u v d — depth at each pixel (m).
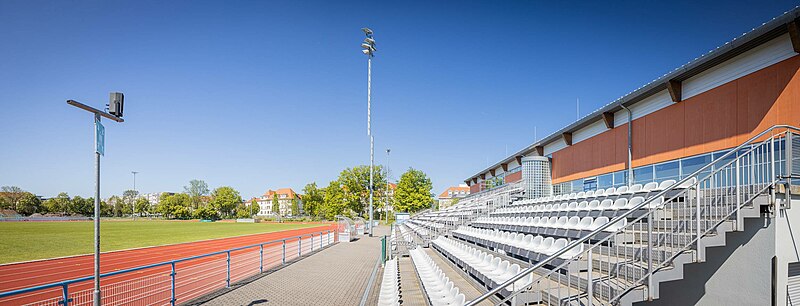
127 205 157.88
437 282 11.44
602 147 20.94
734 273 8.25
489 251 14.77
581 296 7.65
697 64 13.69
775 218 7.67
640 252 7.20
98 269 7.52
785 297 7.59
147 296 11.15
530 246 11.73
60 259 25.59
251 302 11.60
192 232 54.06
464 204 37.19
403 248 25.73
